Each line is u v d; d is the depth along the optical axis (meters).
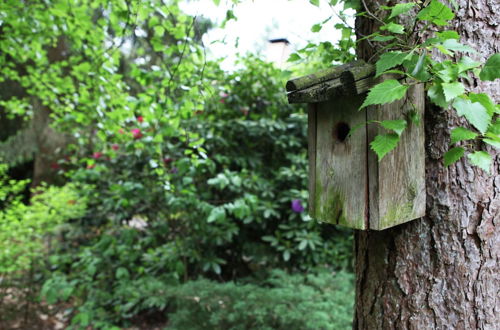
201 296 2.54
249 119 3.49
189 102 2.23
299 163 3.40
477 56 1.14
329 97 1.09
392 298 1.22
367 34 1.28
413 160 1.15
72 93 3.06
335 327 2.19
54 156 5.41
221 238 3.23
